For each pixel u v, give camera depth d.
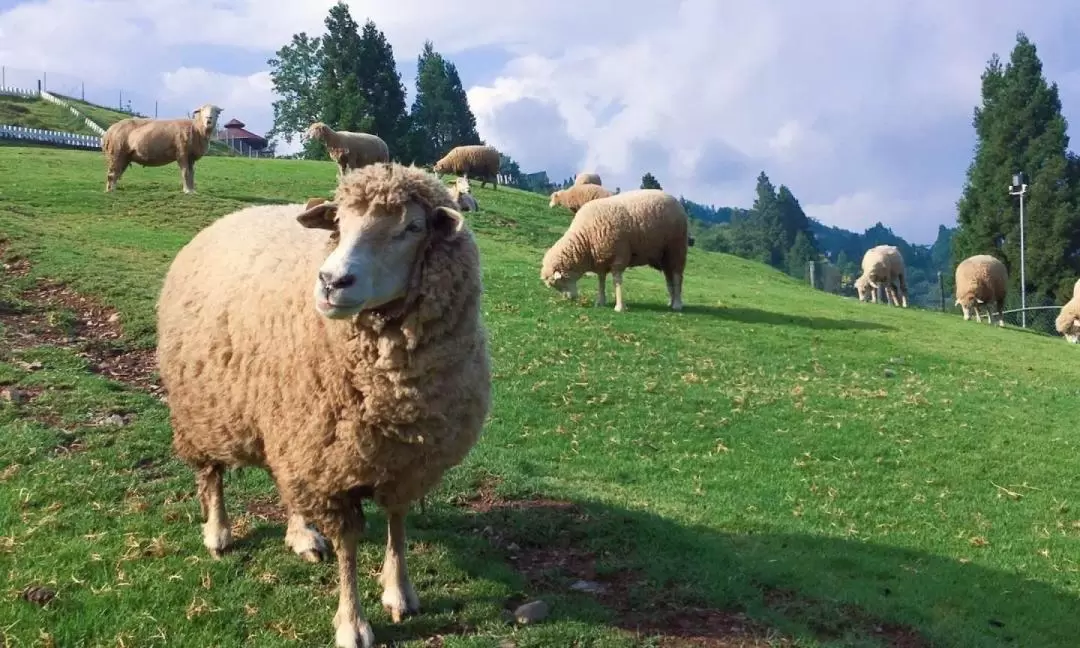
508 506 7.61
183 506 6.86
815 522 8.23
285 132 92.50
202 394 5.67
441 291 4.79
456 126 106.19
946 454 10.66
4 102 86.12
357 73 71.75
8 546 5.86
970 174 63.19
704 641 5.43
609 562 6.51
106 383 9.90
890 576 6.96
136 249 18.17
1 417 8.45
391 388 4.81
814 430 11.24
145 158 25.81
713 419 11.36
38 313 12.96
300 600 5.55
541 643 5.21
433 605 5.64
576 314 17.52
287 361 5.04
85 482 7.14
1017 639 6.04
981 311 45.50
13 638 4.81
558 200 39.53
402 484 5.15
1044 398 14.34
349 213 4.70
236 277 5.65
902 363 16.38
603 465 9.36
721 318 19.25
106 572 5.66
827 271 56.53
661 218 18.88
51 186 25.72
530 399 11.58
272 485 7.50
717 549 6.96
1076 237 57.81
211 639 5.04
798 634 5.61
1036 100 59.53
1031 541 8.11
